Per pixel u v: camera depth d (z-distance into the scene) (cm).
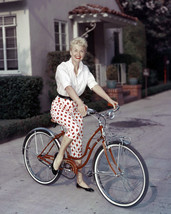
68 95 373
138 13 1931
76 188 409
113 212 342
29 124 738
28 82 808
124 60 1557
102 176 383
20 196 390
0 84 834
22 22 940
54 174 396
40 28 983
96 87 383
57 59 962
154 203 361
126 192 360
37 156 421
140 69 1477
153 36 2005
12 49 973
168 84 1967
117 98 1191
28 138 432
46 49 1012
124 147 344
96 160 367
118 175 355
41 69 987
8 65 983
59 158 384
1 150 599
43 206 361
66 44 1162
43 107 995
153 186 411
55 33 1091
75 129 364
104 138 360
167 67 2361
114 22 1305
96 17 1157
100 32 1430
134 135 704
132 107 1166
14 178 452
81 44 361
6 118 845
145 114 994
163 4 1950
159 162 511
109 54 1551
